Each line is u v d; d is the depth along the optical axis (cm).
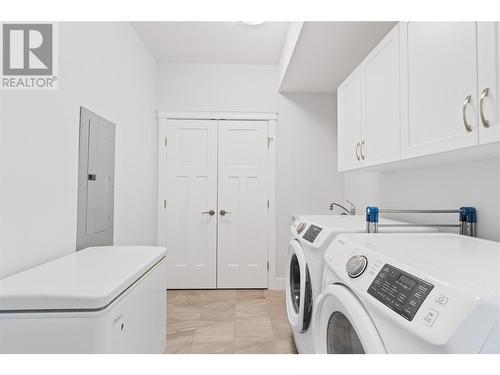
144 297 122
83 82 178
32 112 134
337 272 108
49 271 113
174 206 346
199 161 348
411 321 67
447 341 58
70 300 87
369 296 83
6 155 119
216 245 347
